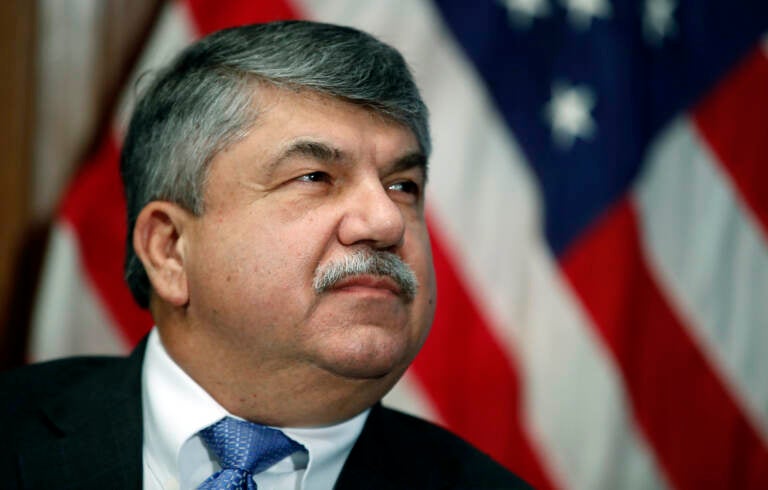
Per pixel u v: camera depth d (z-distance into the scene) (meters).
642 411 5.20
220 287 2.45
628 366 5.09
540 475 4.93
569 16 5.27
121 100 4.86
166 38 4.86
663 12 5.47
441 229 5.02
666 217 5.30
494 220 5.07
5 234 4.86
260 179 2.45
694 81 5.47
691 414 5.27
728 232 5.40
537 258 5.06
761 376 5.37
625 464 5.13
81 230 4.66
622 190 5.12
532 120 5.14
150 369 2.71
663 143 5.34
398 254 2.53
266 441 2.56
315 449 2.59
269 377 2.48
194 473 2.57
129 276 2.85
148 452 2.61
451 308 4.98
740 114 5.47
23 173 4.89
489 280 5.02
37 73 4.98
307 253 2.39
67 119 5.02
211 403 2.57
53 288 4.60
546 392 5.00
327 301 2.39
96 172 4.72
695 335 5.27
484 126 5.12
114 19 5.08
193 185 2.52
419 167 2.68
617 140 5.14
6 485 2.52
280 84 2.49
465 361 4.96
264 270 2.40
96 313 4.65
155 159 2.64
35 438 2.63
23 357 4.91
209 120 2.51
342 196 2.47
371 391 2.55
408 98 2.61
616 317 5.00
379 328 2.41
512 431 4.93
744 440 5.30
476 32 5.17
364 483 2.63
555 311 5.01
